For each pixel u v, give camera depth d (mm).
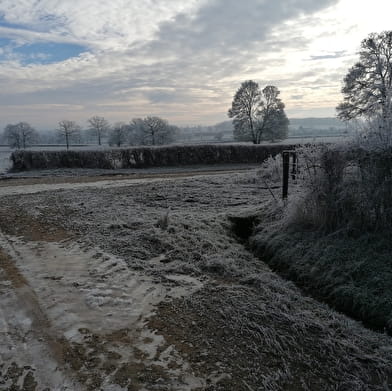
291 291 4680
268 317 3922
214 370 3020
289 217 6578
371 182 5367
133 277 4770
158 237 6172
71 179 15984
